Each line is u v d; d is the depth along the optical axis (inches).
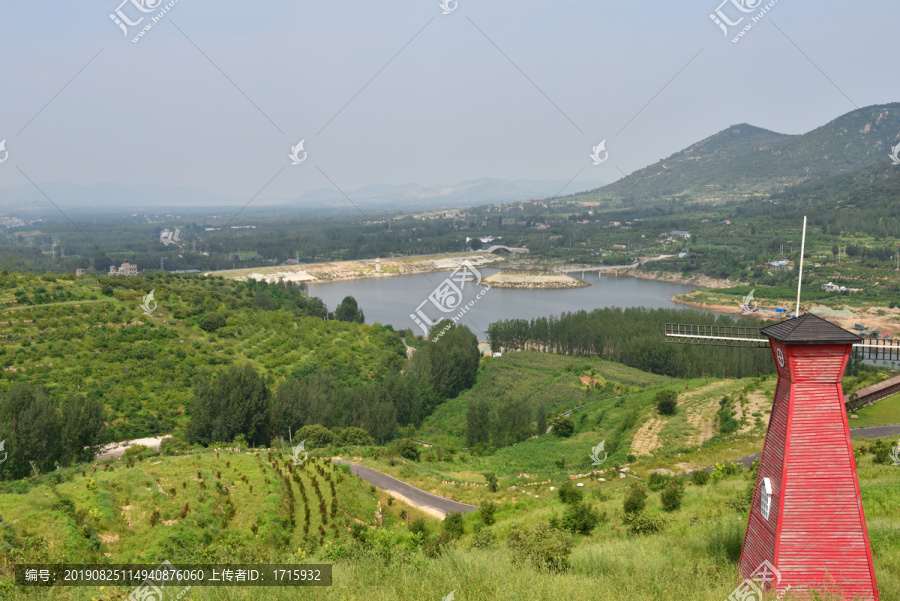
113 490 1519.4
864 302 7386.8
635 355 4877.0
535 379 4589.1
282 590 771.4
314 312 6397.6
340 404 3462.1
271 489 1726.1
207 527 1444.4
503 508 1827.0
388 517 1809.8
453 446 3046.3
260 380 3245.6
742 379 3602.4
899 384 2716.5
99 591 858.1
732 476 1753.2
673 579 765.9
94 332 3978.8
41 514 1255.5
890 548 843.4
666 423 2881.4
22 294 4259.4
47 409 2608.3
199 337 4389.8
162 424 3171.8
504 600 709.9
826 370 633.6
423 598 730.8
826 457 636.1
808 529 634.2
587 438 3004.4
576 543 1152.2
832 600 618.2
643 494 1560.0
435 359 4392.2
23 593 842.2
